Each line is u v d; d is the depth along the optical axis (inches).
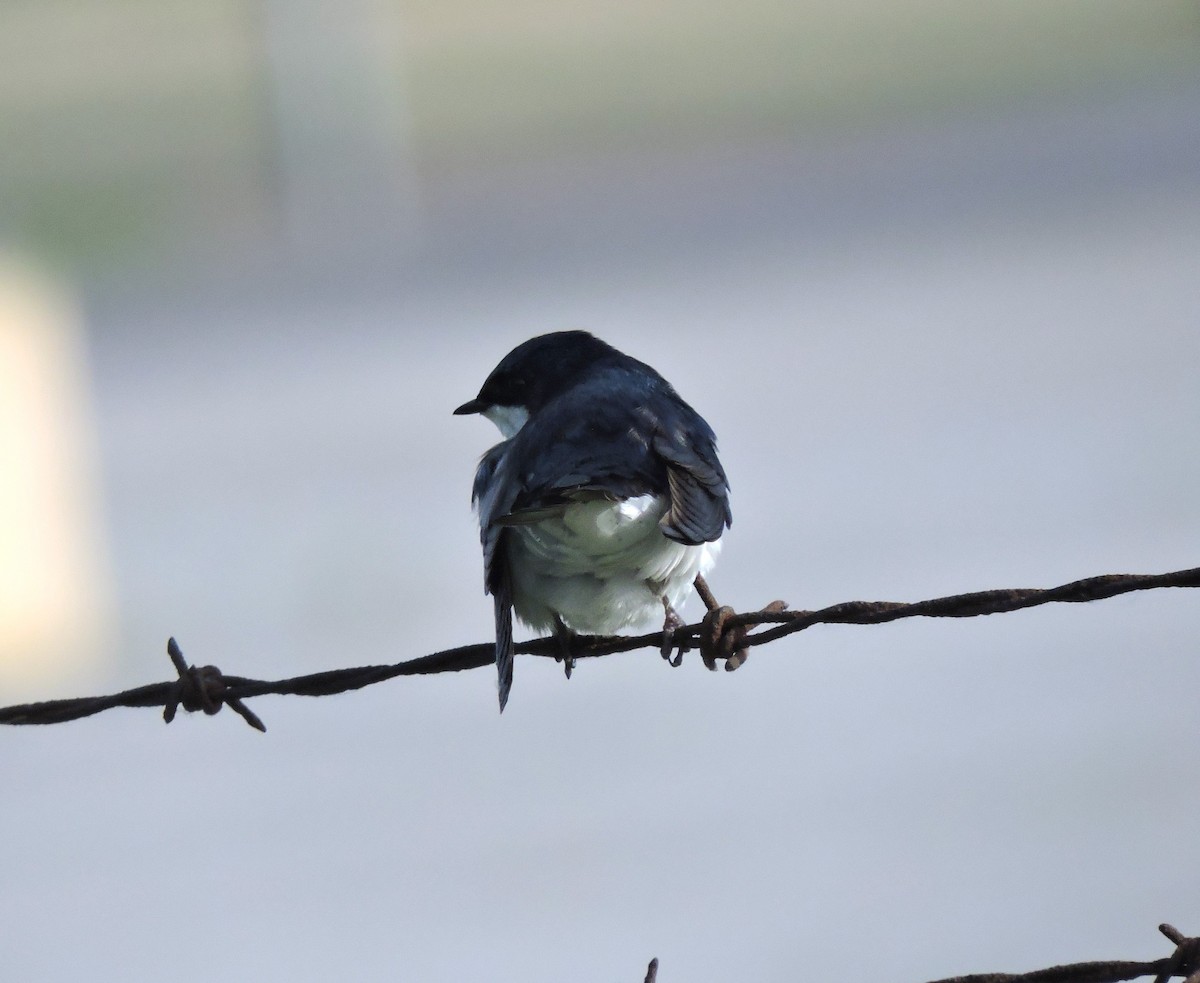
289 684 231.5
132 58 1540.4
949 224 1027.3
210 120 1393.9
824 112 1341.0
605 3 1641.2
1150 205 1005.2
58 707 232.8
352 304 1012.5
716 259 1013.8
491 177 1293.1
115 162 1332.4
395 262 1108.5
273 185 1279.5
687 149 1293.1
